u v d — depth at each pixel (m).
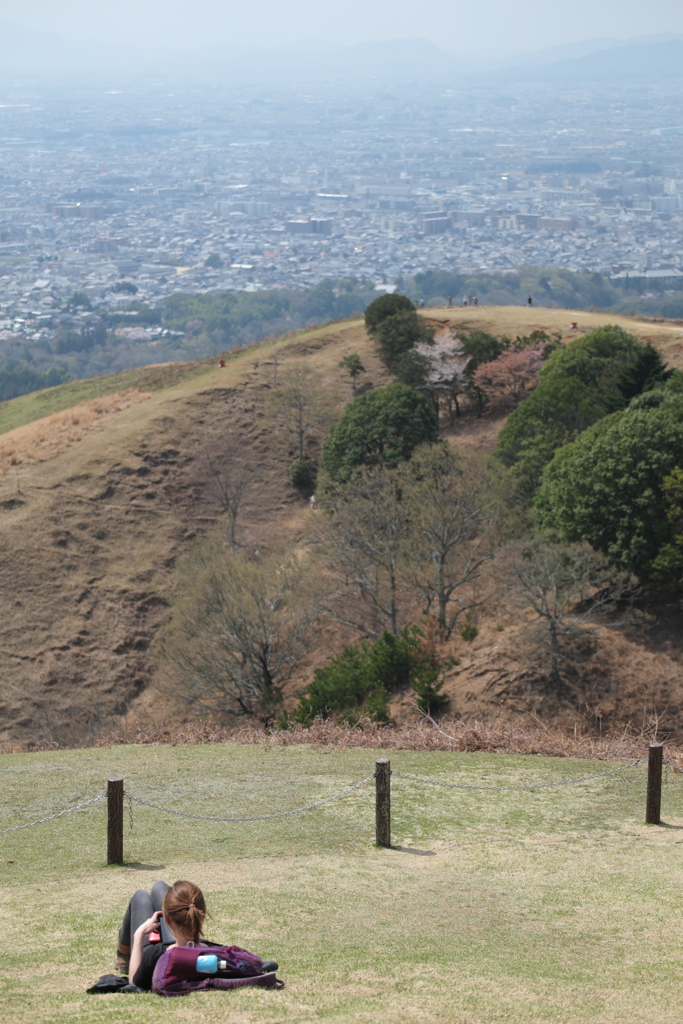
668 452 33.19
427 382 66.25
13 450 62.12
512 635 33.47
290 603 37.41
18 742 40.28
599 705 29.33
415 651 34.34
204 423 65.38
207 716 37.38
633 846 12.49
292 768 17.73
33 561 50.62
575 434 47.25
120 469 59.34
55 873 11.25
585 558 31.92
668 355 61.47
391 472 43.91
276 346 78.81
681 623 31.47
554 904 9.78
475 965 7.55
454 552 40.31
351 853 12.18
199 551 49.16
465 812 14.26
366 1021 6.07
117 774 17.41
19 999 6.63
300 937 8.38
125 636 47.31
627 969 7.57
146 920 7.19
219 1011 6.18
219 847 12.59
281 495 60.31
